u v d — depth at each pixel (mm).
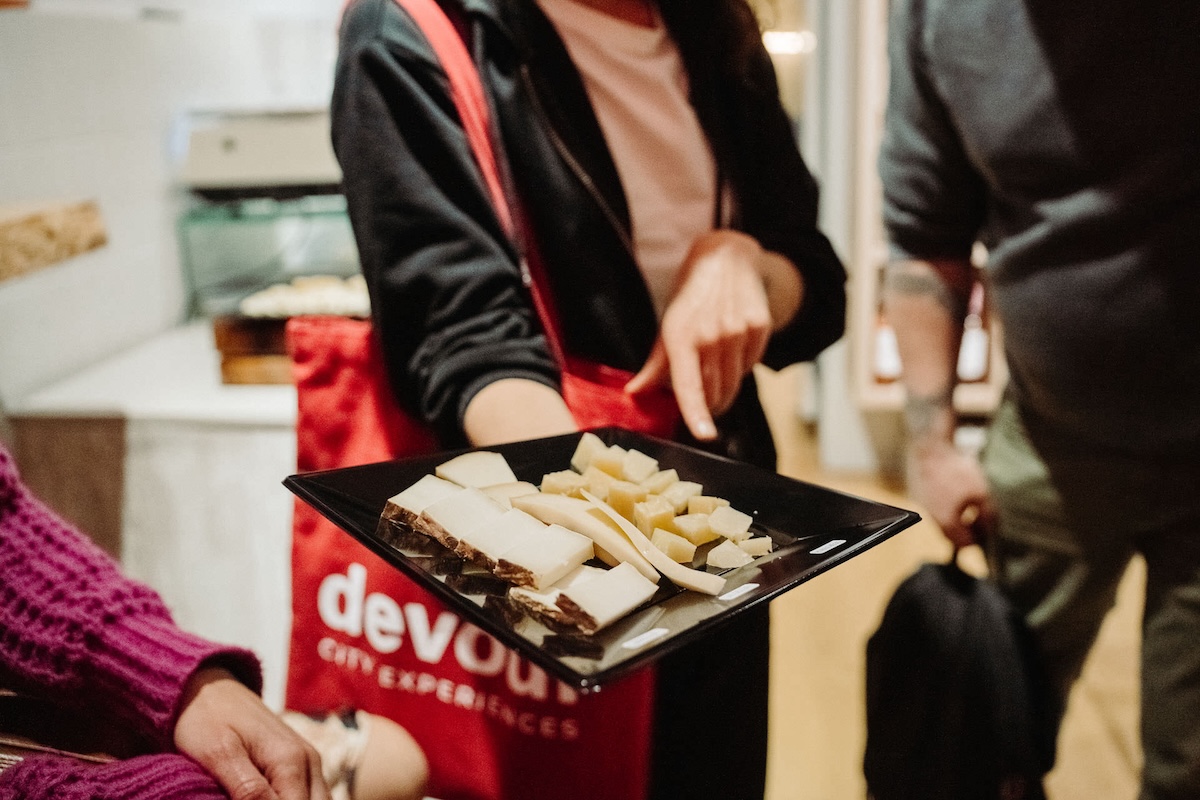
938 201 1040
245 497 1151
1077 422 941
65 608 535
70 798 450
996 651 932
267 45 1472
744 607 446
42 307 1202
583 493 539
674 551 508
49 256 1180
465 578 473
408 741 680
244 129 1304
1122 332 863
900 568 2043
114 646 529
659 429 680
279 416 1110
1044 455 1005
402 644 686
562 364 673
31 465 1152
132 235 1385
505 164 647
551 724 661
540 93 645
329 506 512
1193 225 800
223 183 1312
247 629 1209
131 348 1393
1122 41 784
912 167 1039
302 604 716
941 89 945
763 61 762
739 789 789
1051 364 934
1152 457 896
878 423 2594
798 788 1369
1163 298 831
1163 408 870
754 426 789
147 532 1169
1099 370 894
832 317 775
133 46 1356
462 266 618
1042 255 907
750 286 641
